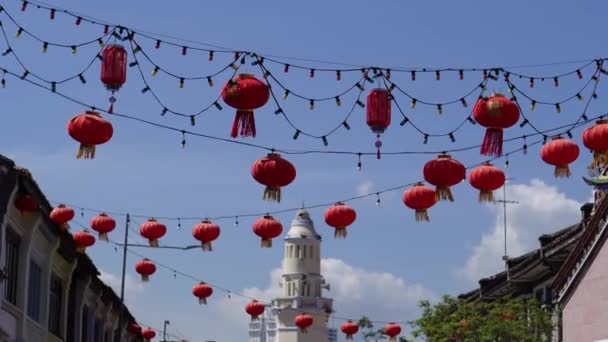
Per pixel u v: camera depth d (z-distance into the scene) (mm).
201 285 39438
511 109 19484
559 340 36219
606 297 33125
